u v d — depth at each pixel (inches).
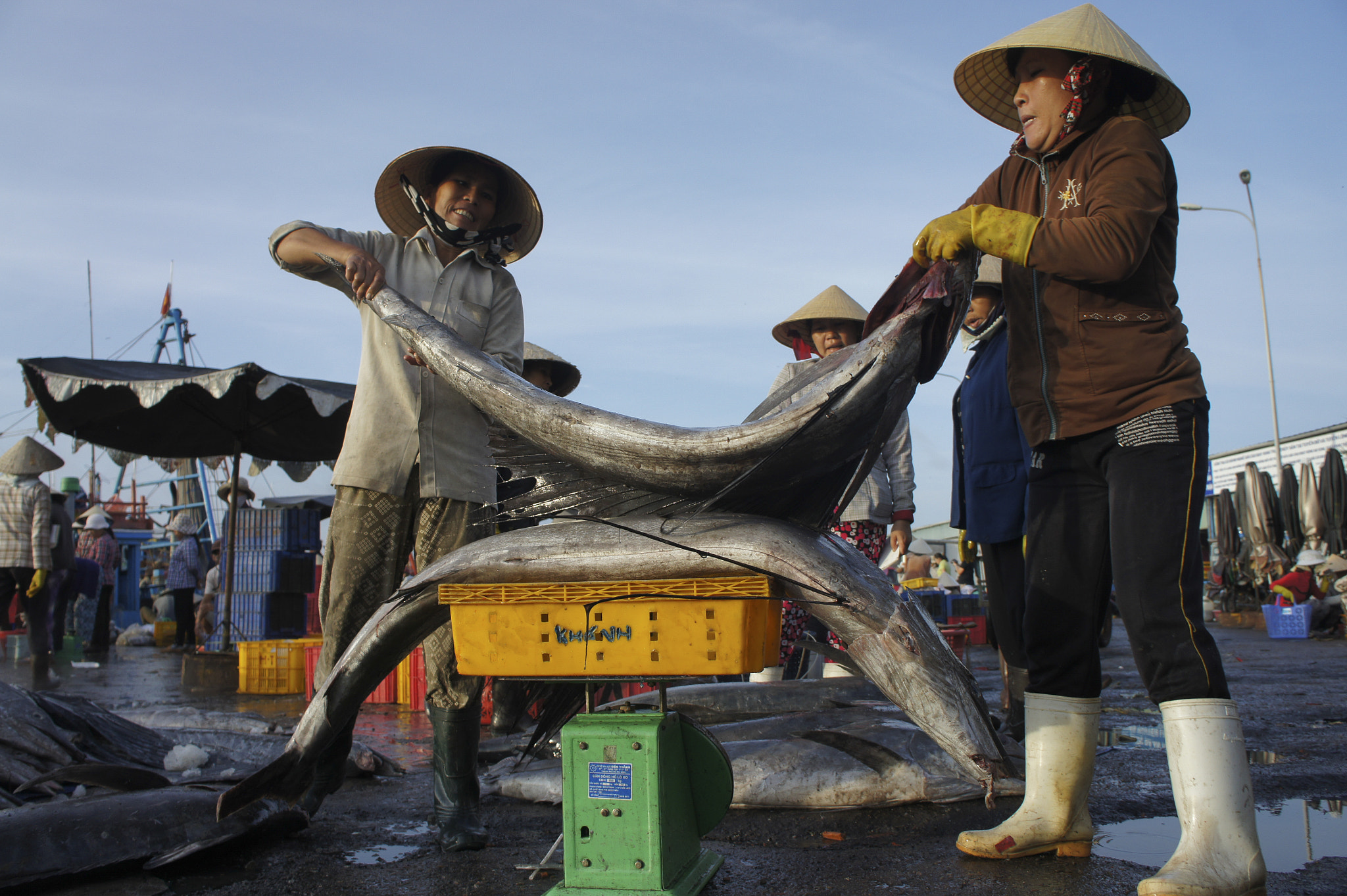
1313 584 544.1
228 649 391.5
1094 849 102.7
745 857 103.7
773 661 84.7
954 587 558.3
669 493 97.2
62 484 427.2
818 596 85.0
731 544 87.7
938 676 85.1
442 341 110.2
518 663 85.7
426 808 132.3
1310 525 657.0
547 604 85.1
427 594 97.1
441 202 130.3
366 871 101.8
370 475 118.7
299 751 102.3
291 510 437.7
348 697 102.0
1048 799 99.6
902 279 96.2
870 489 197.8
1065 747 99.7
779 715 150.8
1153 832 109.8
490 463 113.0
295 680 304.5
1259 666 338.0
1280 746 164.1
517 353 133.3
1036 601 101.7
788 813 123.8
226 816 101.9
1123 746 167.9
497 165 130.8
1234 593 762.2
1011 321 103.8
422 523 121.6
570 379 239.1
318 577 447.2
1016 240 89.0
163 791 112.7
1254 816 84.4
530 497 104.8
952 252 91.7
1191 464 89.7
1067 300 95.9
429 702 114.9
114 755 155.3
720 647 80.5
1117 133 94.3
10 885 92.7
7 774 133.0
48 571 316.8
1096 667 100.8
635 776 84.7
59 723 155.7
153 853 101.3
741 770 128.2
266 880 99.2
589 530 93.7
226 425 370.3
